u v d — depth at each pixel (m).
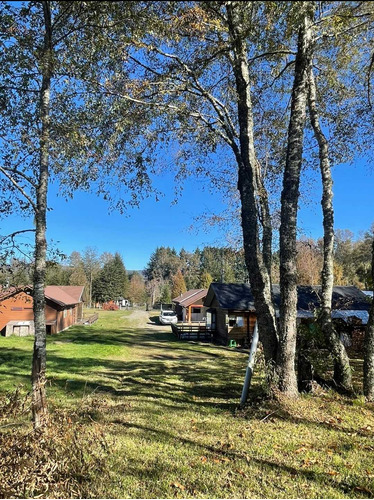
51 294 27.72
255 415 5.64
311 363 6.90
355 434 4.80
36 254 5.07
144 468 3.77
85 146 5.61
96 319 39.09
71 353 15.37
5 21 4.49
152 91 6.87
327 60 8.03
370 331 6.51
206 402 6.86
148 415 5.87
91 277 63.47
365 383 6.48
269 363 6.21
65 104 5.39
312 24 5.78
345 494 3.27
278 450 4.29
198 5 4.30
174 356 15.61
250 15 4.59
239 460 4.00
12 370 11.06
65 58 4.98
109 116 6.27
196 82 6.99
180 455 4.15
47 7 4.58
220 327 21.77
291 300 6.11
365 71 7.98
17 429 3.38
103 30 4.57
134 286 74.12
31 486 2.71
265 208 8.60
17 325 23.05
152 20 4.27
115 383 9.12
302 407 5.77
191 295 39.09
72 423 3.74
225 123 7.36
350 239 42.41
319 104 9.06
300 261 24.17
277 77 8.09
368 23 6.11
